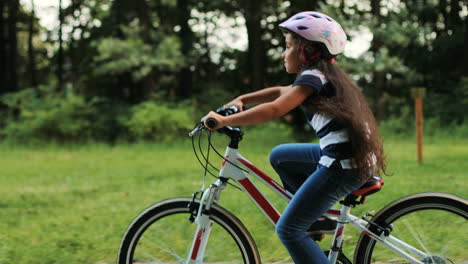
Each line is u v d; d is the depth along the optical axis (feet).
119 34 91.45
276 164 10.52
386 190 21.20
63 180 32.68
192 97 78.02
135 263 10.71
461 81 77.97
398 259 10.93
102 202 23.88
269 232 16.22
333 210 10.10
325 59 9.31
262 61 90.58
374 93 72.95
